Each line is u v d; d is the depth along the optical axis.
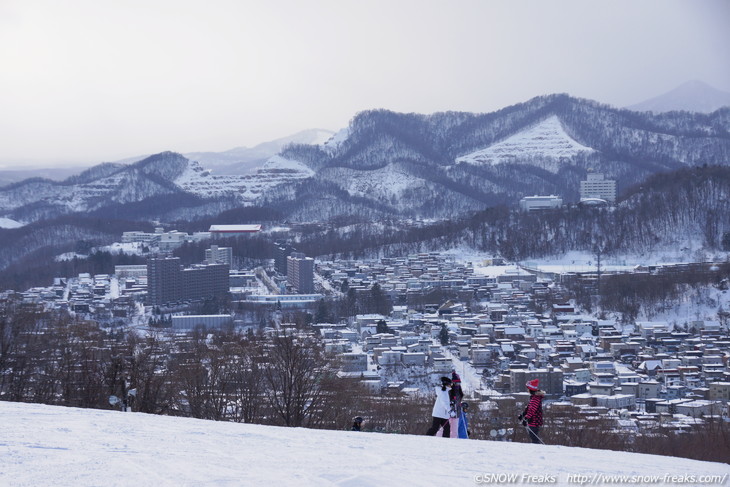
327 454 18.48
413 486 15.10
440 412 26.28
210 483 14.51
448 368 134.25
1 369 65.00
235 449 18.66
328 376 65.44
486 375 130.88
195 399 56.91
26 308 142.38
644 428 69.62
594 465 19.03
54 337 91.06
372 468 16.75
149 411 52.75
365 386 87.50
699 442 53.69
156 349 88.12
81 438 19.16
